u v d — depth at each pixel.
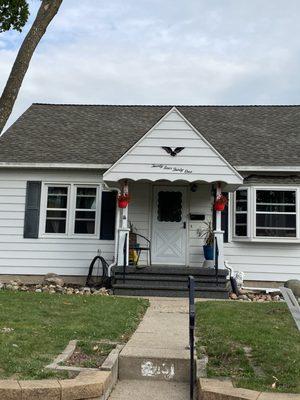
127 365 6.23
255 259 14.53
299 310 5.46
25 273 14.59
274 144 15.81
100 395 5.16
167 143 12.82
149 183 15.10
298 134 16.64
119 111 19.20
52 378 5.30
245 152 15.22
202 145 12.80
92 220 14.82
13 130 16.88
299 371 5.76
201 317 9.10
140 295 12.45
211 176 12.70
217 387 5.11
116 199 14.77
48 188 14.92
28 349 6.28
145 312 9.87
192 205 15.02
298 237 14.23
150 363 6.21
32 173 14.88
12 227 14.74
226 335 7.45
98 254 14.63
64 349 6.42
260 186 14.47
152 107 19.73
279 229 14.35
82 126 17.52
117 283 12.76
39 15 9.67
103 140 16.33
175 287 12.46
